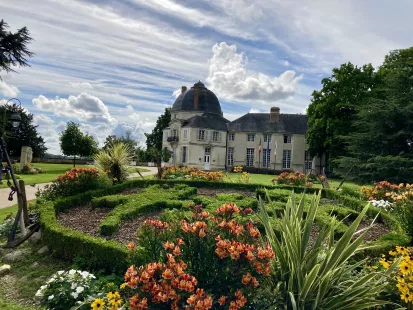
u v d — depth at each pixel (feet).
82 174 37.19
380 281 12.29
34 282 17.97
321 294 11.19
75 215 29.60
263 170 166.40
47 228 22.59
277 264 12.66
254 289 10.76
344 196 38.93
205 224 12.00
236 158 192.13
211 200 34.53
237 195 37.52
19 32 86.74
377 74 122.72
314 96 137.69
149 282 10.22
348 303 11.23
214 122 193.47
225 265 11.15
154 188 41.47
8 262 21.68
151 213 30.19
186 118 203.92
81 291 13.82
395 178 82.43
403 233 23.62
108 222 24.56
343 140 120.88
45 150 183.93
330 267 11.75
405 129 90.99
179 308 10.23
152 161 190.49
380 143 92.99
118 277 17.12
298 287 11.46
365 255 18.62
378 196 38.17
